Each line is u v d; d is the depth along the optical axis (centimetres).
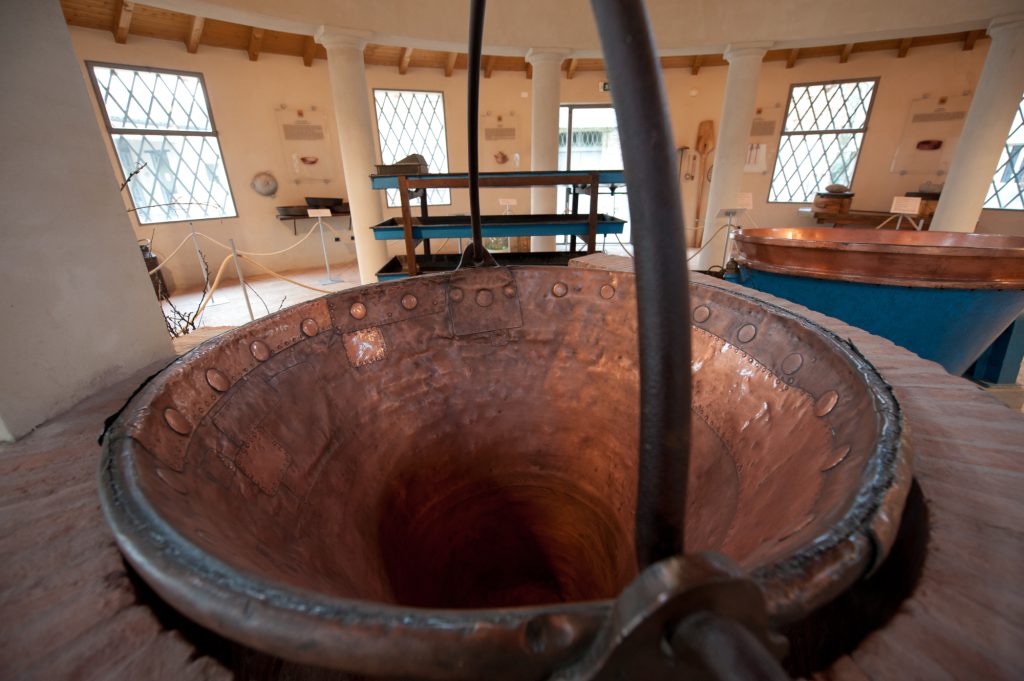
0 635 46
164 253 625
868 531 40
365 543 97
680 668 28
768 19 492
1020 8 413
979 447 69
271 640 34
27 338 101
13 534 60
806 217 775
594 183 353
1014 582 48
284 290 615
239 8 377
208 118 628
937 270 219
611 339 128
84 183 116
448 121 759
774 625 33
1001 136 447
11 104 102
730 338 102
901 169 702
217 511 61
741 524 69
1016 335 305
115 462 53
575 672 29
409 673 32
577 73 775
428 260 404
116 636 47
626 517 121
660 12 504
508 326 134
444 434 127
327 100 693
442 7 466
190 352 81
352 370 112
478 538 139
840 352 77
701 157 794
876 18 466
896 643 43
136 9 525
